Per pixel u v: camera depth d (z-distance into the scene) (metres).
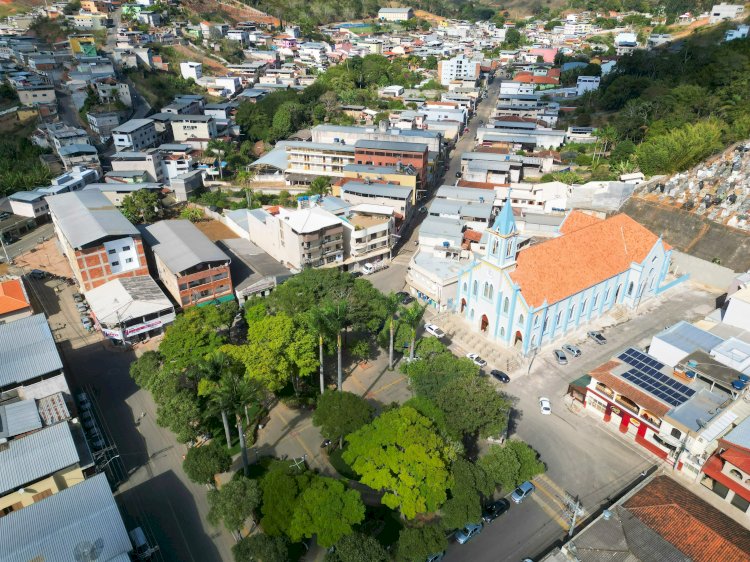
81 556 52.03
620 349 99.19
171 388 74.94
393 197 144.25
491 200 144.75
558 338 101.19
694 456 70.75
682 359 82.00
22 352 80.25
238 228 143.00
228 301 105.88
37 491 62.66
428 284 113.12
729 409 73.69
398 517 66.50
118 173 169.75
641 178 162.38
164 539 64.06
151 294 105.88
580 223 115.62
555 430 81.31
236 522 59.41
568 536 64.38
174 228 122.62
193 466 66.50
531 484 70.25
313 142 193.75
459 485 62.72
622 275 106.31
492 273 95.56
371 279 125.50
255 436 79.88
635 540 59.31
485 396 72.06
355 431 68.81
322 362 82.44
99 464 73.25
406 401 79.44
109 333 99.12
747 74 197.00
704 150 165.50
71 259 120.00
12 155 186.38
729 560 56.22
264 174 184.00
